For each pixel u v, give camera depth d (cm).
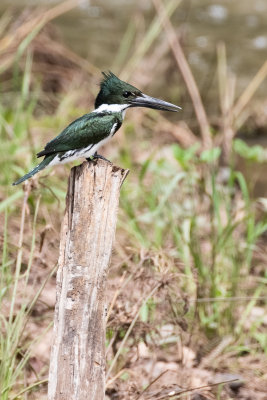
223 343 1031
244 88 2017
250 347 1048
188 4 2619
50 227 911
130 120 1681
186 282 1059
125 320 888
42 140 1420
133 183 1390
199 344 1030
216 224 1288
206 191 1234
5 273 1013
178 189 1379
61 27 2383
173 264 964
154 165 1331
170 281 911
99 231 688
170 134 1669
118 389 887
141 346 990
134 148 1598
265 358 1025
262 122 1861
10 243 1018
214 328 1054
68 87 1761
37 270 1084
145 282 919
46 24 1833
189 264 1098
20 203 1201
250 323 1091
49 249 1123
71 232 688
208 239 1243
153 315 953
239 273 1145
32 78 1728
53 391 705
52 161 780
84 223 685
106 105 838
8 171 1255
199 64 2127
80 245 688
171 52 1936
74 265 691
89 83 1791
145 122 1703
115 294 892
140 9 2481
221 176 1527
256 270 1212
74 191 684
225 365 1002
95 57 2117
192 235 1156
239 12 2645
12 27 1808
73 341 697
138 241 1149
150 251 923
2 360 819
